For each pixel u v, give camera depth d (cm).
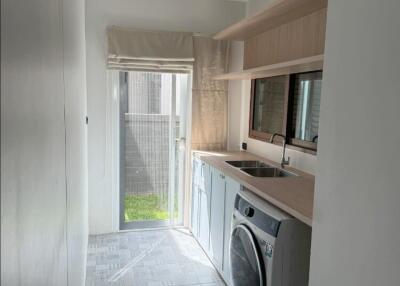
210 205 343
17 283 56
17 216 56
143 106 406
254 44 376
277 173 330
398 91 106
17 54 57
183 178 429
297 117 328
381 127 113
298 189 238
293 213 193
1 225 47
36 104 73
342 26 132
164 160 422
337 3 134
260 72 309
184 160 426
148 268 334
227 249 297
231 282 267
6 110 50
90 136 389
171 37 388
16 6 57
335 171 136
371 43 117
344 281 131
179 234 413
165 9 392
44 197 81
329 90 140
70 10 164
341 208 133
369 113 118
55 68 103
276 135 339
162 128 416
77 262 189
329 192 140
